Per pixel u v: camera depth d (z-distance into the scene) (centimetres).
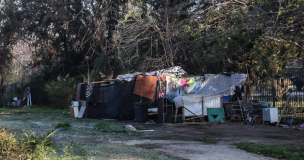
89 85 1906
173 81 1717
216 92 1582
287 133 1121
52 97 2628
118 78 1820
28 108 2802
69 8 3028
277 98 1778
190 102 1537
